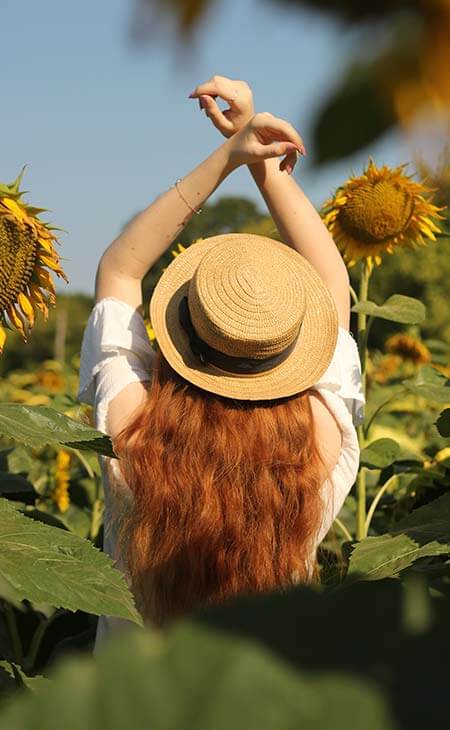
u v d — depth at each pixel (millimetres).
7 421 1626
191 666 210
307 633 263
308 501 1800
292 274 1825
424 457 4070
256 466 1787
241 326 1760
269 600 269
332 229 3223
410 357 5566
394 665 257
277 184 2064
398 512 3445
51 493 4102
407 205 3143
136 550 1796
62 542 1528
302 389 1844
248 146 1895
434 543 1699
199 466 1785
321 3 197
